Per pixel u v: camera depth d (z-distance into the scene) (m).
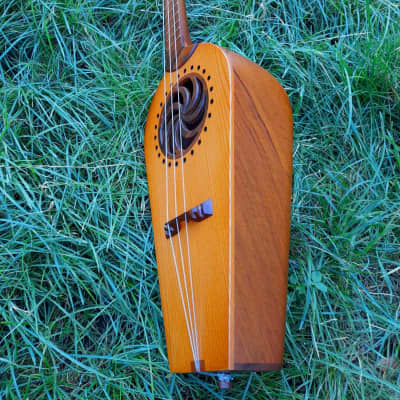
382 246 1.17
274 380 1.04
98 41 1.30
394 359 1.06
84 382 1.02
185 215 0.90
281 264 0.87
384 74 1.28
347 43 1.37
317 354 1.03
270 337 0.83
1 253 1.04
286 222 0.90
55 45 1.30
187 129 0.98
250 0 1.38
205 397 1.03
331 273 1.13
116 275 1.10
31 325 1.00
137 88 1.26
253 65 0.94
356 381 1.04
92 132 1.21
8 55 1.29
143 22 1.37
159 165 1.05
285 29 1.39
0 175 1.09
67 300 1.07
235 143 0.86
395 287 1.15
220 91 0.91
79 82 1.27
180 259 0.93
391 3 1.35
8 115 1.17
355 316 1.11
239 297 0.81
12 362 0.97
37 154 1.19
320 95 1.31
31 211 1.11
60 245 1.08
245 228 0.84
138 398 1.02
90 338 1.06
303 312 1.09
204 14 1.37
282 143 0.92
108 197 1.15
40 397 0.97
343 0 1.38
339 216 1.18
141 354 1.05
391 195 1.21
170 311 0.95
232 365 0.78
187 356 0.88
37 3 1.29
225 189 0.85
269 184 0.88
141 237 1.14
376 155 1.25
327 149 1.27
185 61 1.04
